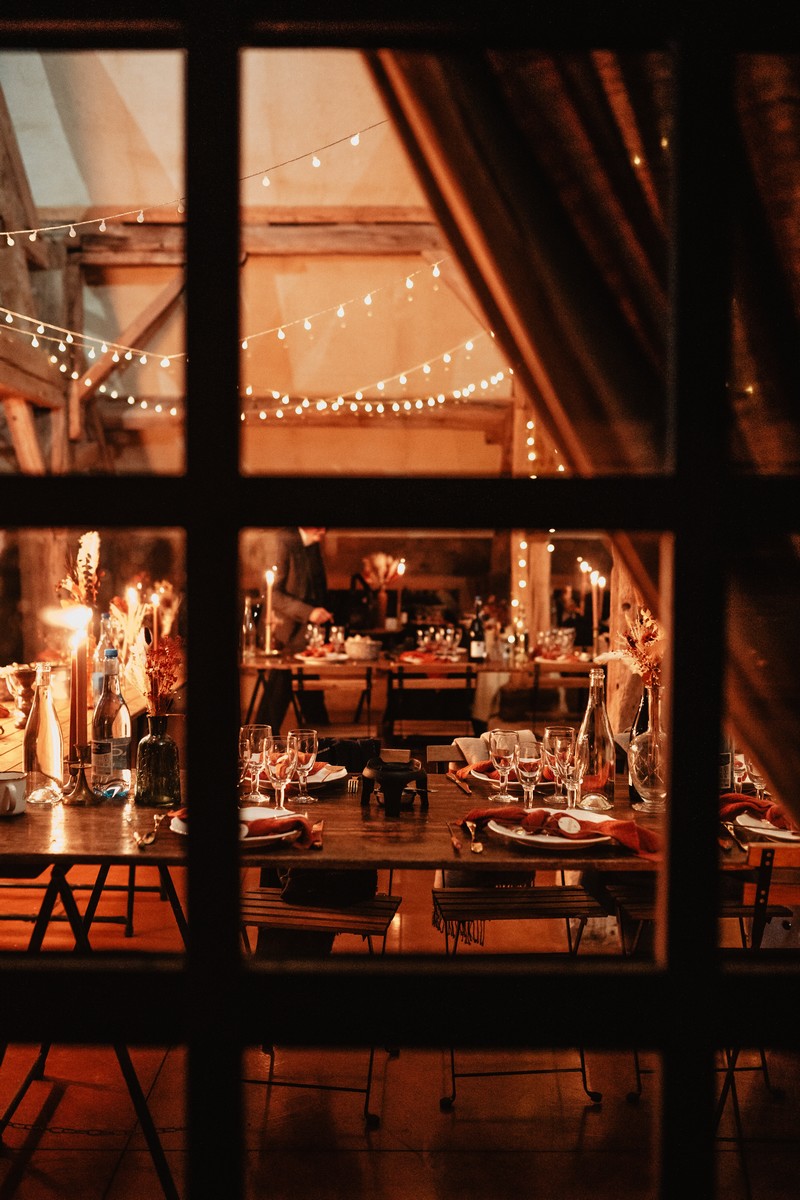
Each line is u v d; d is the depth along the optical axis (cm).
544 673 729
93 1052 277
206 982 79
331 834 242
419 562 1044
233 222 79
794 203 92
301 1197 213
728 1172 225
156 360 825
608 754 279
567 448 100
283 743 282
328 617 657
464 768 311
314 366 837
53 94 650
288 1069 271
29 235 726
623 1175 223
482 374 841
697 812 80
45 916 226
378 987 79
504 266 97
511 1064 274
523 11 79
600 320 98
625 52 89
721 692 80
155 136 684
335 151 698
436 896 270
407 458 924
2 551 759
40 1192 214
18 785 256
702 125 79
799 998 79
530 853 227
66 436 802
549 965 80
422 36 82
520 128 96
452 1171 223
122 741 292
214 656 79
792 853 231
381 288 787
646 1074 270
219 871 79
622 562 98
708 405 80
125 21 79
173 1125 241
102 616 353
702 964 79
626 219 96
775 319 95
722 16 79
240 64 79
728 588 89
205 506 79
